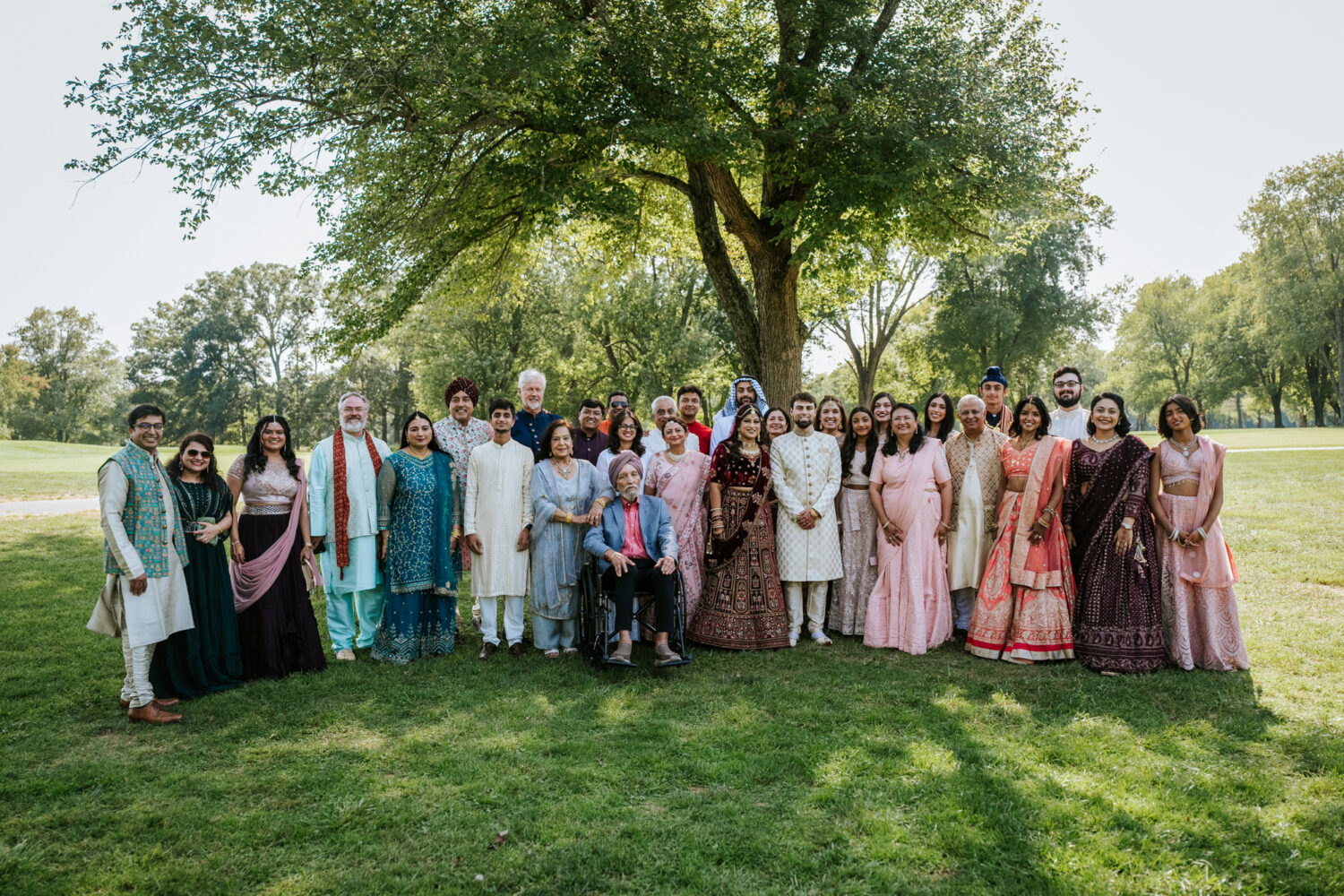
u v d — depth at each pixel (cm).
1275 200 4209
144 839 289
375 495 529
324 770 347
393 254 1121
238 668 477
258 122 922
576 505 535
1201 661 473
